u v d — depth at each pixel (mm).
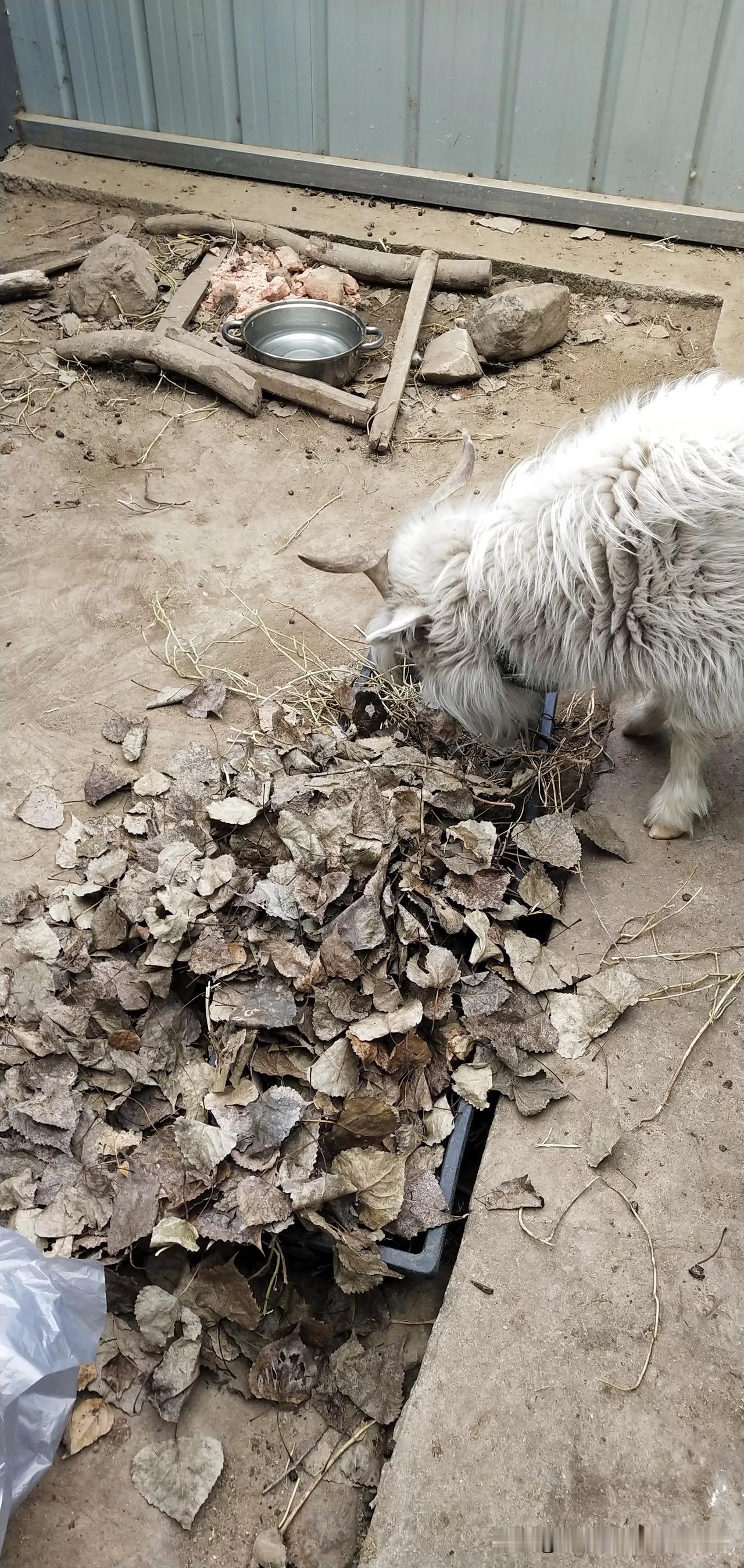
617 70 2287
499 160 2525
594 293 2377
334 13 2361
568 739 1383
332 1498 844
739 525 1020
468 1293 890
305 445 2000
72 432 2027
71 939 1164
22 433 2014
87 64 2678
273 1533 821
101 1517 826
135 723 1477
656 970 1119
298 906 1118
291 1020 1026
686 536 1036
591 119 2385
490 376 2170
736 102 2264
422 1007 1055
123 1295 923
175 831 1241
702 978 1109
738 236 2420
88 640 1620
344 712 1429
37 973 1117
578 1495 784
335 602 1678
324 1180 917
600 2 2186
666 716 1291
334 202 2629
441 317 2336
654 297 2334
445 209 2607
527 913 1146
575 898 1194
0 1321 792
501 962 1108
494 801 1275
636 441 1100
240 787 1274
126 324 2260
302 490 1899
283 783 1271
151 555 1770
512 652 1222
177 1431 869
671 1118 999
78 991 1096
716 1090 1019
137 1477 837
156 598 1688
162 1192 948
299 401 2061
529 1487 789
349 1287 908
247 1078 1018
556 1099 1013
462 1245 920
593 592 1098
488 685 1263
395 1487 790
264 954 1085
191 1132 960
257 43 2477
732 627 1063
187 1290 913
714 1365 846
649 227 2473
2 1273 825
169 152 2734
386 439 1945
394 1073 1013
